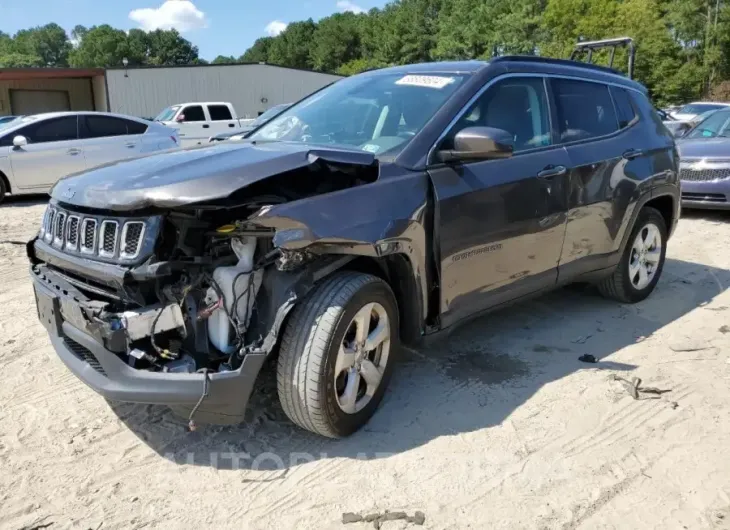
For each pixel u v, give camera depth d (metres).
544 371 4.01
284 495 2.79
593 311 5.14
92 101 33.53
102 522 2.61
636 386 3.74
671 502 2.75
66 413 3.48
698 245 7.65
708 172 8.97
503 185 3.72
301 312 2.93
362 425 3.28
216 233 2.88
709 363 4.16
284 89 34.78
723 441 3.23
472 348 4.36
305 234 2.78
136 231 2.76
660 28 52.97
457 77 3.88
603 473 2.96
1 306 5.31
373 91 4.09
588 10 54.28
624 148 4.79
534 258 4.05
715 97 57.22
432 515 2.66
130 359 2.80
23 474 2.93
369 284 3.06
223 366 2.84
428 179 3.36
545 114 4.24
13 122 12.52
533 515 2.67
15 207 11.45
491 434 3.27
